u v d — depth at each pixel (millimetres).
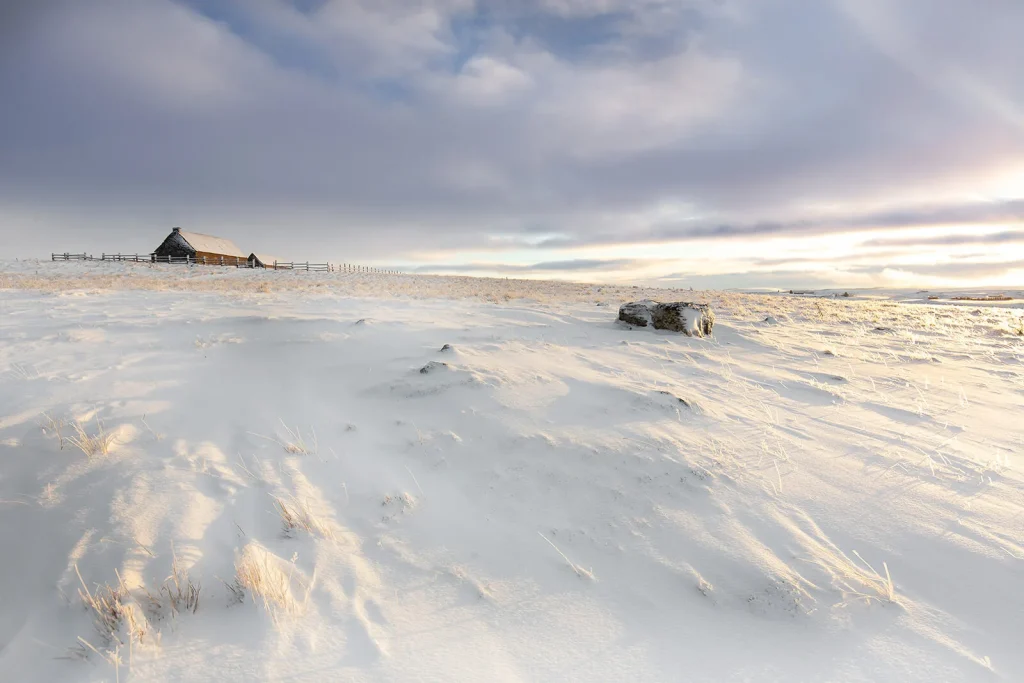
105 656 2477
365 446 4902
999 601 2842
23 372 6711
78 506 3631
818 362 9641
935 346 12094
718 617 2844
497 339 10039
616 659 2559
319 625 2709
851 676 2414
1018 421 5961
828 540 3455
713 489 4098
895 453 4879
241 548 3299
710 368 8586
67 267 43750
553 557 3369
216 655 2484
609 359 8867
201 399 5973
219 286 26828
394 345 9078
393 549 3404
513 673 2459
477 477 4344
